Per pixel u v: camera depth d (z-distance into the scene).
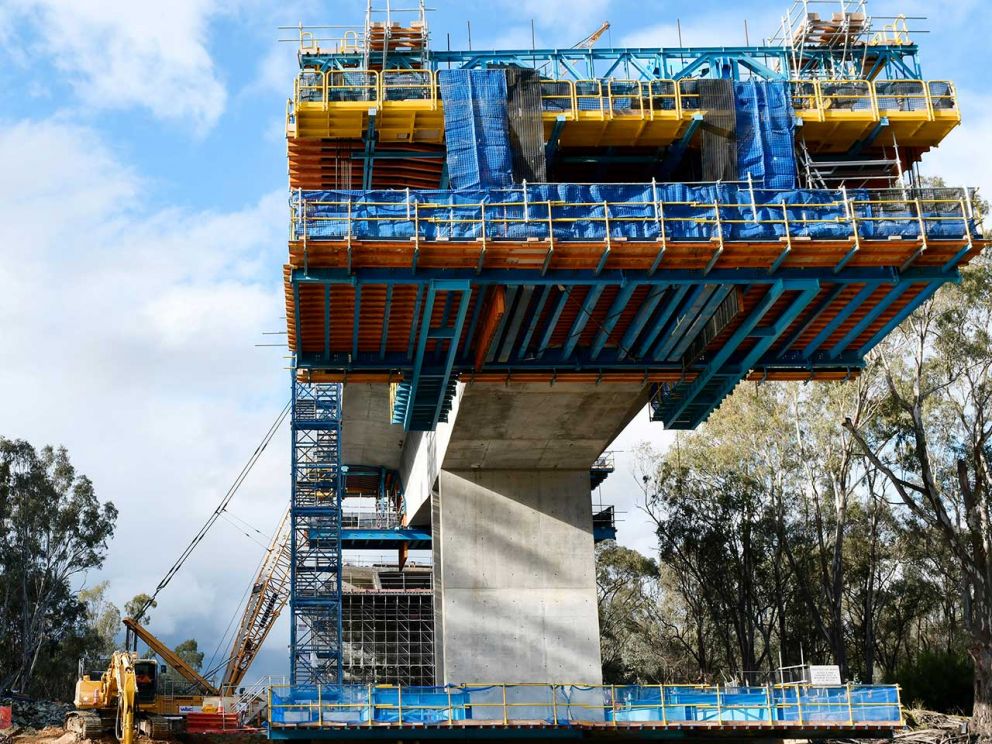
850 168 32.59
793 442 61.84
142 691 46.31
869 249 28.73
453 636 40.09
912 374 50.78
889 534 64.94
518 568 41.12
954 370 48.78
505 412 37.97
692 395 36.06
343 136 30.20
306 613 60.53
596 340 33.31
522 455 41.34
